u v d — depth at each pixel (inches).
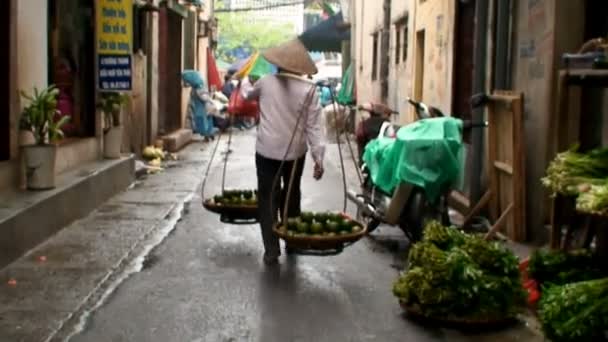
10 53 319.6
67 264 277.7
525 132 316.5
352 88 1041.5
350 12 1072.8
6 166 319.3
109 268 273.9
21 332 206.1
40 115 326.3
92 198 386.9
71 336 204.8
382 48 776.3
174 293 246.4
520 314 225.9
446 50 471.2
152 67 671.8
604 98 276.8
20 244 283.6
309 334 210.7
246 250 310.2
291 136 282.7
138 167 534.9
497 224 305.1
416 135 295.7
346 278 270.4
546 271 233.1
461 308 214.8
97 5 445.4
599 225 230.2
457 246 227.9
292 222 265.6
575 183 222.2
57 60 406.9
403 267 287.4
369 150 338.6
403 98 652.7
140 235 331.3
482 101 327.3
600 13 283.3
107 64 447.2
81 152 425.4
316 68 289.0
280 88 283.9
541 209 298.5
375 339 207.5
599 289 198.4
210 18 1192.8
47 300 234.8
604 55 225.5
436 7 503.5
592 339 193.3
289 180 288.5
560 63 287.4
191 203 421.1
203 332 210.8
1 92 320.8
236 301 239.5
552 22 289.0
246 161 661.9
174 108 842.8
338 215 271.9
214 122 981.2
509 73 340.2
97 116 452.8
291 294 248.7
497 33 346.3
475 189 354.6
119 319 219.8
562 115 237.3
